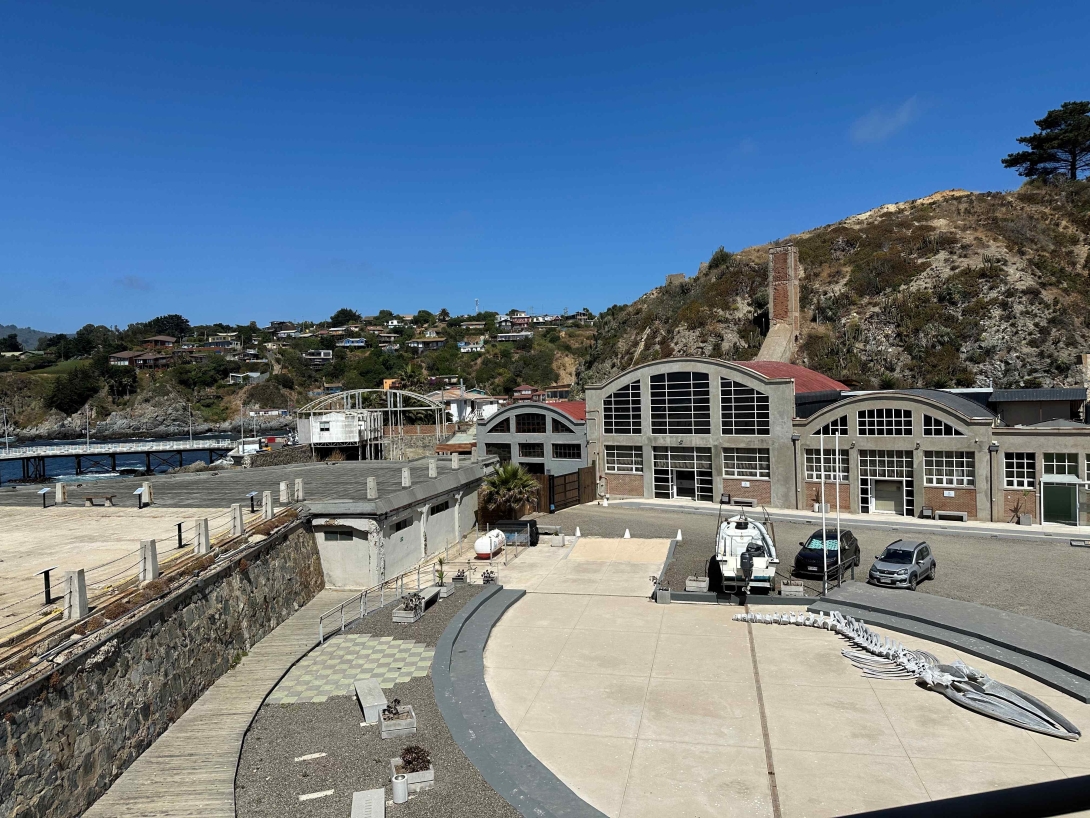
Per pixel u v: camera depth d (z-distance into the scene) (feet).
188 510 97.09
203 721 58.03
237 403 652.07
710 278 397.19
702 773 49.21
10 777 40.63
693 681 64.90
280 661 70.33
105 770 48.93
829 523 138.21
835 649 71.77
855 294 336.70
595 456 178.60
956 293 306.14
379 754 52.44
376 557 95.96
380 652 73.20
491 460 160.66
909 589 89.66
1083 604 83.56
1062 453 127.13
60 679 45.88
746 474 160.56
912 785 46.57
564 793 46.34
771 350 313.73
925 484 139.44
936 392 159.33
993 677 64.13
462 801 45.88
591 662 70.18
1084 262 312.71
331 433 211.82
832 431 149.59
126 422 603.26
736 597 87.51
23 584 60.54
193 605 64.49
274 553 84.28
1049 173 399.65
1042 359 272.72
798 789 46.68
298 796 46.91
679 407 167.94
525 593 94.99
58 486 105.40
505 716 58.95
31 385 637.30
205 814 44.27
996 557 107.96
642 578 100.78
